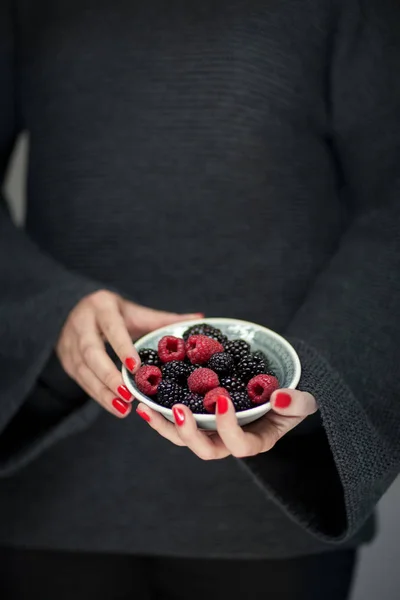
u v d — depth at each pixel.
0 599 1.39
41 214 1.30
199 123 1.17
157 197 1.20
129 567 1.35
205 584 1.33
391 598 1.71
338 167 1.25
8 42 1.27
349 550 1.34
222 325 1.03
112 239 1.24
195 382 0.88
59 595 1.36
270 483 1.09
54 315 1.12
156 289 1.24
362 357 1.02
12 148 1.41
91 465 1.28
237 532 1.26
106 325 1.04
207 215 1.20
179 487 1.26
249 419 0.85
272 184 1.19
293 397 0.82
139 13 1.17
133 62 1.17
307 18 1.13
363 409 0.98
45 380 1.23
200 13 1.15
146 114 1.18
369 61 1.10
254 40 1.13
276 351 0.97
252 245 1.21
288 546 1.25
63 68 1.21
